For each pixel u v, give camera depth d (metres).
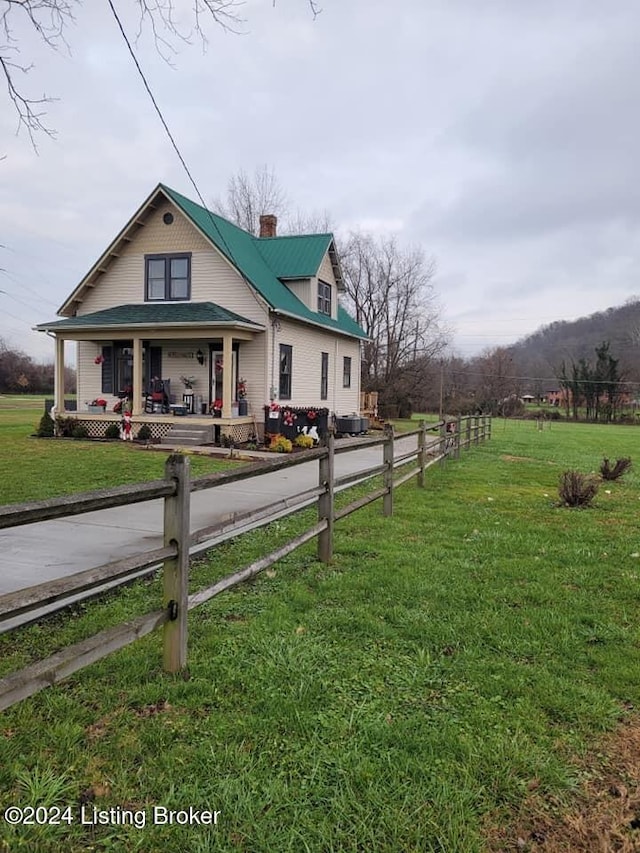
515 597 3.92
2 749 2.14
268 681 2.70
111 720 2.36
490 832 1.80
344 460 12.15
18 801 1.88
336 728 2.33
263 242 18.84
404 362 36.69
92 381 16.55
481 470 11.09
